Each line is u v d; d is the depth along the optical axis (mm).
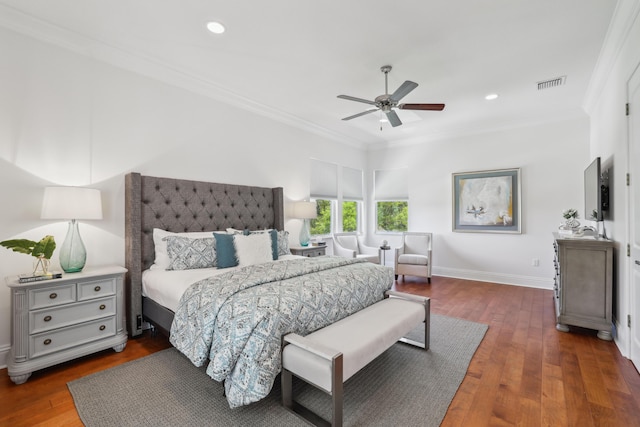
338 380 1522
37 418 1683
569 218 3863
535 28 2377
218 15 2246
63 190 2260
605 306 2717
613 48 2562
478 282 4953
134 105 2934
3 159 2250
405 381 2055
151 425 1621
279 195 4180
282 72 3135
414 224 5777
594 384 2002
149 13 2225
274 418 1675
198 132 3434
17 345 2006
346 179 5824
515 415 1704
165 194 3078
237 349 1659
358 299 2352
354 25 2355
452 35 2479
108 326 2406
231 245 2928
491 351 2498
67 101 2537
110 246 2766
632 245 2289
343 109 4223
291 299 1873
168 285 2398
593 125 3918
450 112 4312
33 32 2350
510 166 4809
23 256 2328
